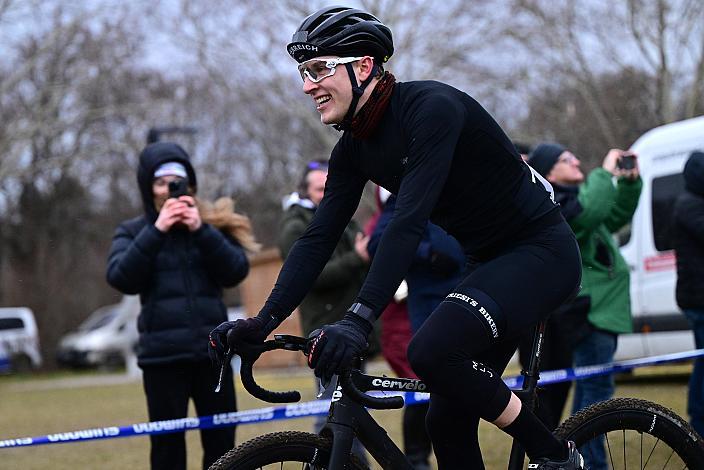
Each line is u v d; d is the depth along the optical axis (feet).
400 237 21.30
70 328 233.96
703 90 172.45
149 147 34.94
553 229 23.61
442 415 24.39
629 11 168.35
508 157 23.30
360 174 24.18
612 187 39.01
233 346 21.95
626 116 173.78
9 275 226.38
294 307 23.76
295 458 22.84
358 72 22.58
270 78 202.39
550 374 36.06
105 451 54.95
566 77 177.88
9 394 123.65
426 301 37.37
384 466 22.88
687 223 42.65
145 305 33.04
